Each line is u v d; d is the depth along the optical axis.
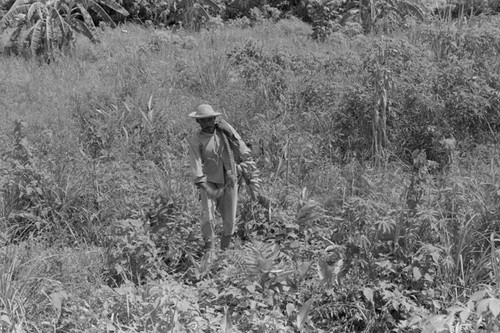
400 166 8.40
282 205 7.56
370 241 5.96
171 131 9.52
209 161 6.57
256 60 11.51
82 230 7.35
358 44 12.26
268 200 7.28
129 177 8.06
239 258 6.16
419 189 6.45
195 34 17.27
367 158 8.75
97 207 7.66
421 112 8.84
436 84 9.18
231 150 6.70
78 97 10.68
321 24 16.06
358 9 16.59
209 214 6.62
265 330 5.34
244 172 6.74
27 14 15.18
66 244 7.05
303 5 22.11
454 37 10.98
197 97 10.99
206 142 6.52
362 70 10.06
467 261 6.02
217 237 7.12
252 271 5.77
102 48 15.67
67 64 13.88
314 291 5.87
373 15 15.59
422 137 8.77
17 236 7.23
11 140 8.91
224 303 5.72
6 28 17.77
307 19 22.09
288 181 7.97
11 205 7.39
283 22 19.19
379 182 7.48
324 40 15.21
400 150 8.76
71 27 15.91
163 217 6.79
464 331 5.16
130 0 21.09
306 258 6.54
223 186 6.65
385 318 5.57
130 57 13.45
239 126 9.45
